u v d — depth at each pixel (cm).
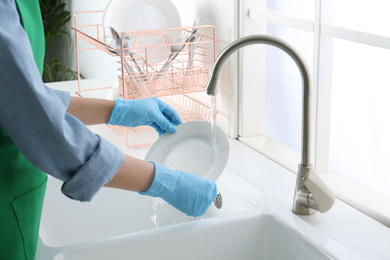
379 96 154
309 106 104
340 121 171
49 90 79
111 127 174
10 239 92
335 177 133
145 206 141
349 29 115
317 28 124
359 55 158
